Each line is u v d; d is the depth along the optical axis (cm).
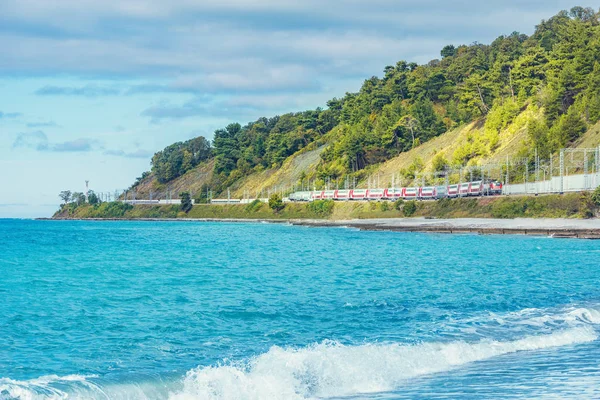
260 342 2764
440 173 18238
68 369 2312
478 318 3189
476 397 1978
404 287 4528
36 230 19038
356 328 3019
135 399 1938
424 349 2509
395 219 16862
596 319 3141
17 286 4875
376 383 2122
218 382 2080
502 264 6125
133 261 7331
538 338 2731
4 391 1920
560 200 12588
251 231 16138
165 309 3666
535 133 16088
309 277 5300
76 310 3666
